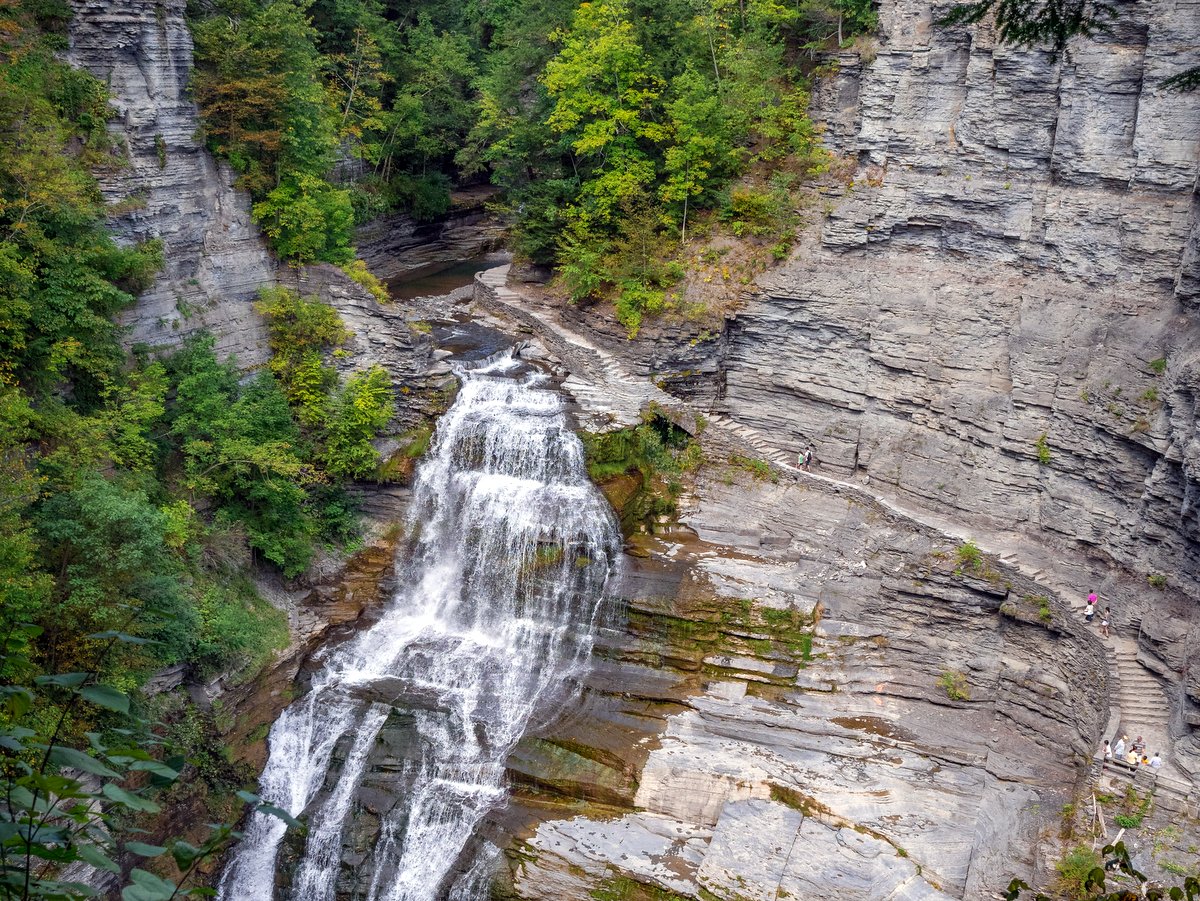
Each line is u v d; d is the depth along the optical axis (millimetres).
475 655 45906
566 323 60219
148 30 44812
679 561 47375
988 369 47500
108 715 34125
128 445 41531
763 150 58062
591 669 44094
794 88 57875
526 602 47406
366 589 49219
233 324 49594
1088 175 44938
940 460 48250
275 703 43188
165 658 37875
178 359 46062
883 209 52188
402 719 42156
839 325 52406
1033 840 35438
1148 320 41656
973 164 49250
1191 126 41188
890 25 52375
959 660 42875
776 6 57844
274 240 52156
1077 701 39531
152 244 44469
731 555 48000
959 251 50281
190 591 41812
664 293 56344
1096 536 42062
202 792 38281
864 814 36406
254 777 40406
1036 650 41906
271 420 47781
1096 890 31766
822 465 53000
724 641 43812
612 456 50938
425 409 53156
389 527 51375
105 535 35750
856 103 55250
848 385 52406
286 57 51031
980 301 48344
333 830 38719
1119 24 43125
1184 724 35719
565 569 46875
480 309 64875
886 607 44375
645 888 34594
